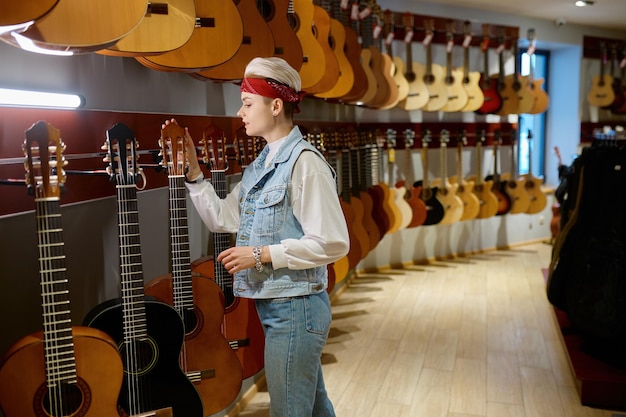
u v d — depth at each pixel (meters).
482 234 6.33
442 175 5.57
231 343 2.44
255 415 2.84
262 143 2.92
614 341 3.18
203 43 2.01
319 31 3.29
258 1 2.65
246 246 1.81
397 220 5.04
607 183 3.02
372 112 5.35
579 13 6.12
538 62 7.01
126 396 1.72
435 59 5.75
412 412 2.81
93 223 1.96
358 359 3.45
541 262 5.87
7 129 1.58
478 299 4.62
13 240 1.63
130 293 1.70
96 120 1.94
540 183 6.10
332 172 1.80
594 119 6.99
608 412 2.79
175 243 2.00
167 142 1.95
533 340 3.72
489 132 6.29
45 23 1.38
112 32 1.46
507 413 2.79
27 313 1.70
